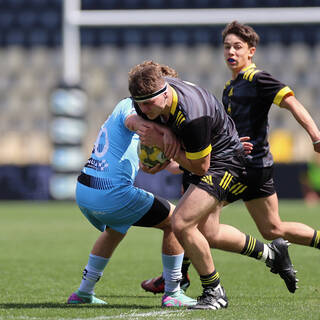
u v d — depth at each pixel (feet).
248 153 60.39
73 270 83.46
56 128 244.42
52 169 247.09
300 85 295.28
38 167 249.34
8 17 304.71
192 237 51.67
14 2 304.30
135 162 55.36
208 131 49.67
